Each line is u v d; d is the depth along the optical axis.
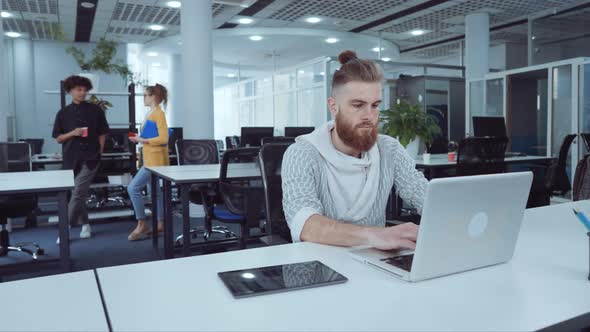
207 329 0.73
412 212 4.33
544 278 0.98
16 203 3.35
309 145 1.49
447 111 8.02
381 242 1.15
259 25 9.02
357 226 1.25
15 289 0.93
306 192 1.40
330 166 1.47
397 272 0.98
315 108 8.09
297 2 7.40
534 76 7.19
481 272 1.02
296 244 1.28
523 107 7.35
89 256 3.80
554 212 1.70
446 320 0.76
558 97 6.40
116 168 5.32
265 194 1.81
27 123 9.59
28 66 9.52
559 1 7.18
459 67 8.34
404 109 4.04
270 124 10.27
